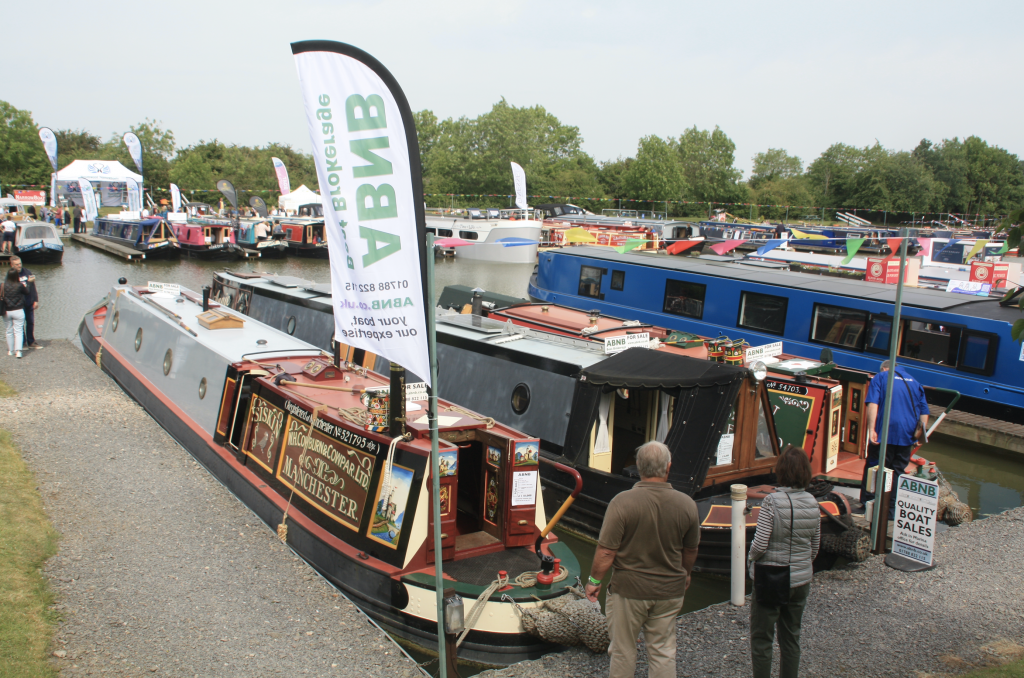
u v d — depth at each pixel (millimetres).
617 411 9992
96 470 9000
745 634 5801
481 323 12125
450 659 5113
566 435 9281
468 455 7398
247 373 8891
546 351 10328
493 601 5848
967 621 6133
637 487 4398
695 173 93625
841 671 5344
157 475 8867
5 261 33938
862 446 10078
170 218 45625
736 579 6219
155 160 81438
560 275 21250
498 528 6758
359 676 5062
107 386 13234
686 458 7992
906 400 8320
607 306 19547
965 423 13047
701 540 7949
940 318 13320
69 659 5160
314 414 7395
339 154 4441
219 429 9227
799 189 90125
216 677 5008
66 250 41031
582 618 5543
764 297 16125
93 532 7293
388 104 4285
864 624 6062
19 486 8297
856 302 14531
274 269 37500
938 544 7793
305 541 7141
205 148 90938
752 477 8992
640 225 46281
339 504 6945
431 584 5980
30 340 16531
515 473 6609
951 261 30312
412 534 6215
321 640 5500
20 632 5344
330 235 4582
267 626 5680
